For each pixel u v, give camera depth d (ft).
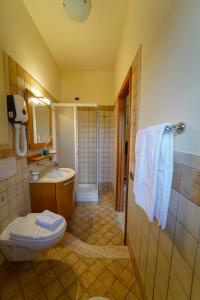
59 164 9.86
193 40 1.90
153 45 3.21
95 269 4.58
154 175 2.39
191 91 1.96
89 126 11.24
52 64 8.87
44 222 4.36
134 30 4.68
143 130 3.16
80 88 11.05
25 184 5.66
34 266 4.58
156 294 2.96
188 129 2.02
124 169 8.57
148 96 3.51
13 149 4.75
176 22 2.29
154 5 3.13
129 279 4.30
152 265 3.18
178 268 2.21
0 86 4.12
